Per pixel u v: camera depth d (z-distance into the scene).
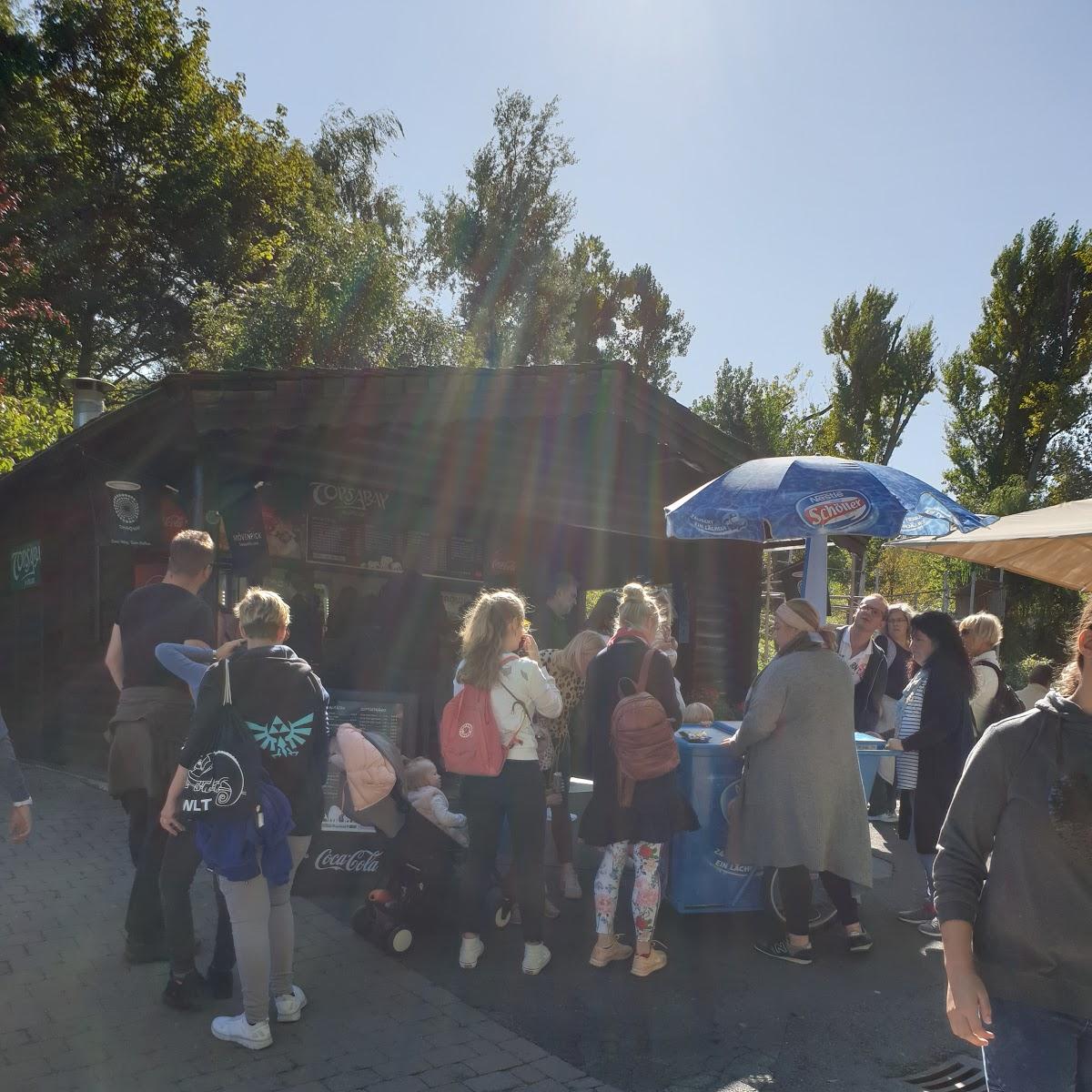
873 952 4.93
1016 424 32.16
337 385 7.06
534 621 9.62
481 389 7.99
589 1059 3.71
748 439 31.09
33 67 21.62
